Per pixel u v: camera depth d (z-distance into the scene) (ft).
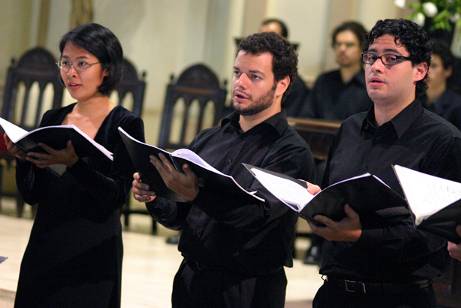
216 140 17.47
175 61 43.60
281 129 16.83
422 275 15.39
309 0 41.39
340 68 36.47
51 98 43.06
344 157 16.31
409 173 13.79
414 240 14.97
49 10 44.70
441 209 13.20
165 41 43.57
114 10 43.80
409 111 15.83
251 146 16.88
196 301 16.49
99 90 18.57
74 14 42.65
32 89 43.06
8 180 43.34
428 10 33.76
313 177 16.92
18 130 17.47
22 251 30.68
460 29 36.01
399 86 15.64
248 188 16.46
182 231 17.04
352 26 35.88
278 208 15.81
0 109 44.11
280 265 16.38
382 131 15.94
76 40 18.26
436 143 15.47
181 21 43.47
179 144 37.42
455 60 36.40
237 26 42.55
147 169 15.92
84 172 17.33
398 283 15.40
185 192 15.61
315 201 14.19
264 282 16.39
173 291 17.01
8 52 44.75
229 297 16.25
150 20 43.60
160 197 17.07
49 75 38.40
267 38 16.88
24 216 38.04
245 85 16.67
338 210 14.56
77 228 18.06
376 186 13.79
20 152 17.57
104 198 17.66
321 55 41.27
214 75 37.40
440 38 37.58
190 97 37.47
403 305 15.39
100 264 18.04
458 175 15.37
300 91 37.01
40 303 18.07
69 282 18.01
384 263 15.31
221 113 37.06
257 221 15.74
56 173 18.03
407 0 39.01
